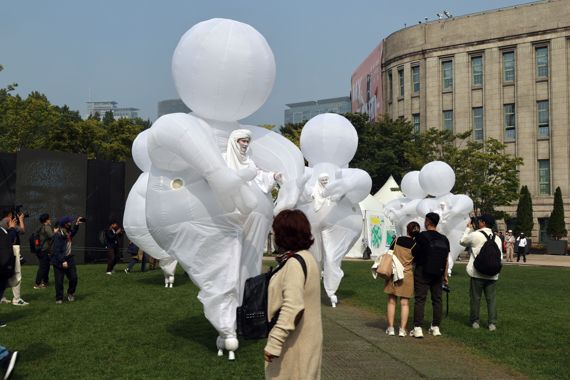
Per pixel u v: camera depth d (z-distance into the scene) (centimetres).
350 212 1214
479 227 973
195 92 785
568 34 4419
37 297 1220
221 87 770
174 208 759
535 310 1186
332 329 946
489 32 4725
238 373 653
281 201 865
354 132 1262
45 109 3978
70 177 2262
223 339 736
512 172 3734
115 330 883
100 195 2377
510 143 4656
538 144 4553
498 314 1121
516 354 783
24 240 2128
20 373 641
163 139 717
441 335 905
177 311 1062
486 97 4734
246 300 393
